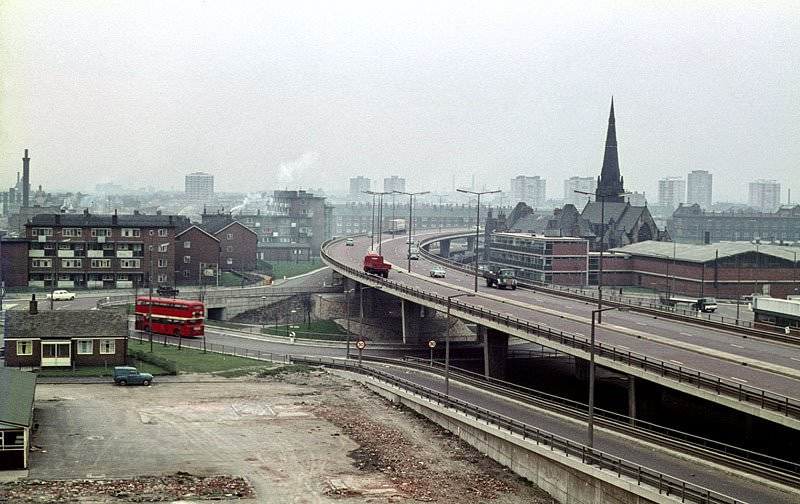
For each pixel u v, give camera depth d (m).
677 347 94.75
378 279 150.75
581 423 81.06
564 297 146.38
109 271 191.25
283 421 94.25
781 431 85.25
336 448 84.56
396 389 103.44
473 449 84.69
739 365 84.56
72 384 107.75
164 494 69.12
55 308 154.38
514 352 146.12
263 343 146.00
